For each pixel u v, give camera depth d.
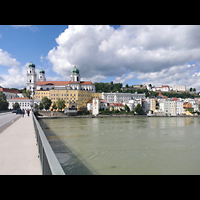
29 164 9.48
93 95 188.12
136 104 189.25
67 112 154.62
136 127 85.44
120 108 180.88
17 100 167.75
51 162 5.32
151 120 134.75
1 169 8.67
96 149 38.34
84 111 167.62
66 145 42.06
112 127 83.25
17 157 10.80
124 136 57.56
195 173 25.30
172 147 42.53
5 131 22.53
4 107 140.25
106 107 177.38
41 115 146.75
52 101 167.75
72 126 85.12
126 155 34.28
